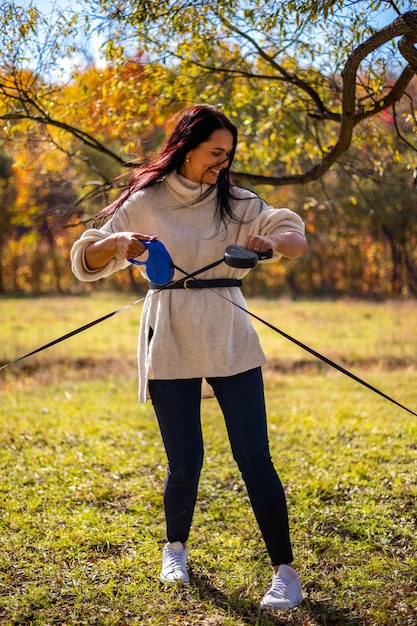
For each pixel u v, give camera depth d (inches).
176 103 224.8
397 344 526.6
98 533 150.7
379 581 126.9
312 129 252.1
